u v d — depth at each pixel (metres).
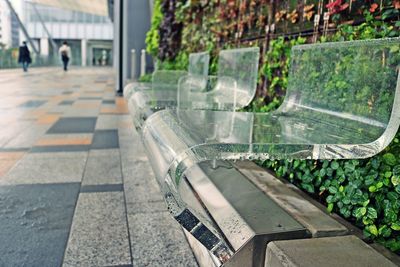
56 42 28.47
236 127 1.68
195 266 1.50
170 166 1.30
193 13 4.66
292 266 1.07
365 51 1.42
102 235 1.72
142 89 3.58
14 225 1.79
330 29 1.87
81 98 7.10
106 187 2.34
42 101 6.49
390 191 1.32
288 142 1.34
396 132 1.24
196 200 1.62
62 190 2.27
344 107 1.56
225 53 3.22
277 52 2.42
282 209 1.48
